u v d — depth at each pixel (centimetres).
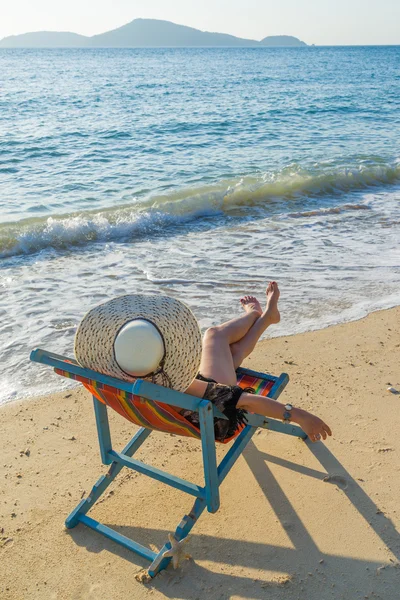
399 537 280
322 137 1872
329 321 536
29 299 603
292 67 9081
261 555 272
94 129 2100
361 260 706
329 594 249
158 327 251
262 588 254
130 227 864
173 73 7050
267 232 845
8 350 494
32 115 2600
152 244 801
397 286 620
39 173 1312
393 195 1097
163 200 1037
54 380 449
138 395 224
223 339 341
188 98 3531
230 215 958
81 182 1207
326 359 464
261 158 1471
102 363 254
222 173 1277
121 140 1838
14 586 260
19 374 456
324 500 307
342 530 286
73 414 402
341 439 359
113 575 264
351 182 1185
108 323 255
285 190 1105
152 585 258
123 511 306
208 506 264
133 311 259
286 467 335
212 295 607
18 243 779
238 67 9038
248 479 326
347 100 3434
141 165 1396
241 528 290
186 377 258
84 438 373
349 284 628
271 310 369
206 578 260
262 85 4862
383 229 845
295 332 514
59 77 6162
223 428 275
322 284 629
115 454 294
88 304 590
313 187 1134
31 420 394
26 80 5581
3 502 315
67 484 329
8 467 344
